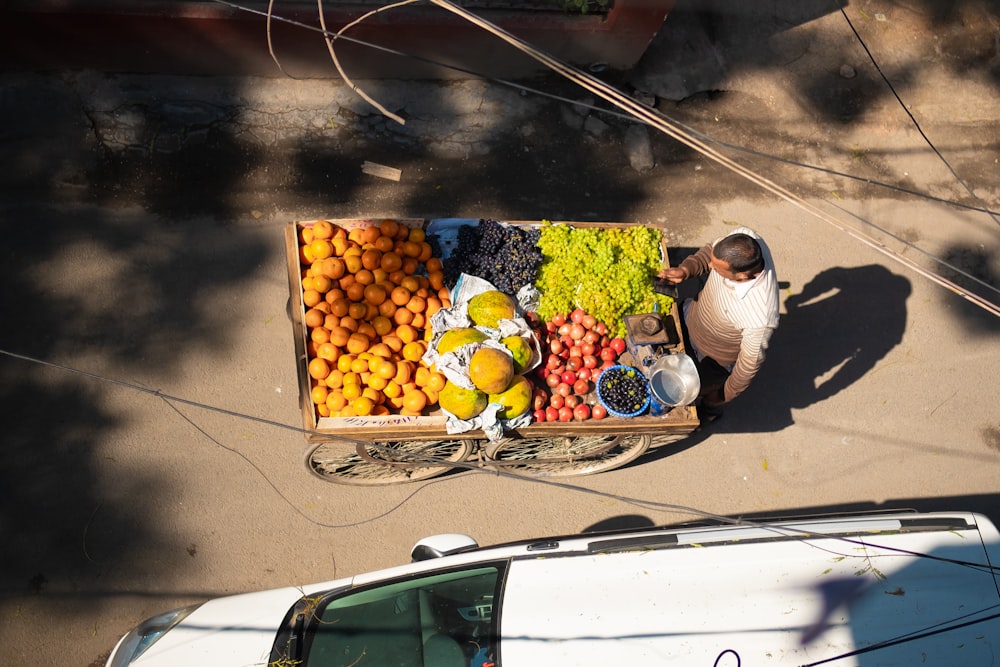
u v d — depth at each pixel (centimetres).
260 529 522
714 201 649
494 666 389
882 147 683
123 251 581
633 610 397
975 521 427
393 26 591
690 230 638
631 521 548
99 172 598
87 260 576
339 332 439
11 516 507
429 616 412
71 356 550
